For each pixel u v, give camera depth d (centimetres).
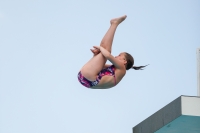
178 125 2605
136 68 2219
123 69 2119
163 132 2728
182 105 2484
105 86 2108
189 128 2628
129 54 2178
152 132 2755
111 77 2089
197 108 2480
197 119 2511
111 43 2078
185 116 2483
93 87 2098
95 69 2055
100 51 2081
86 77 2062
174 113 2539
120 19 2086
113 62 2070
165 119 2622
